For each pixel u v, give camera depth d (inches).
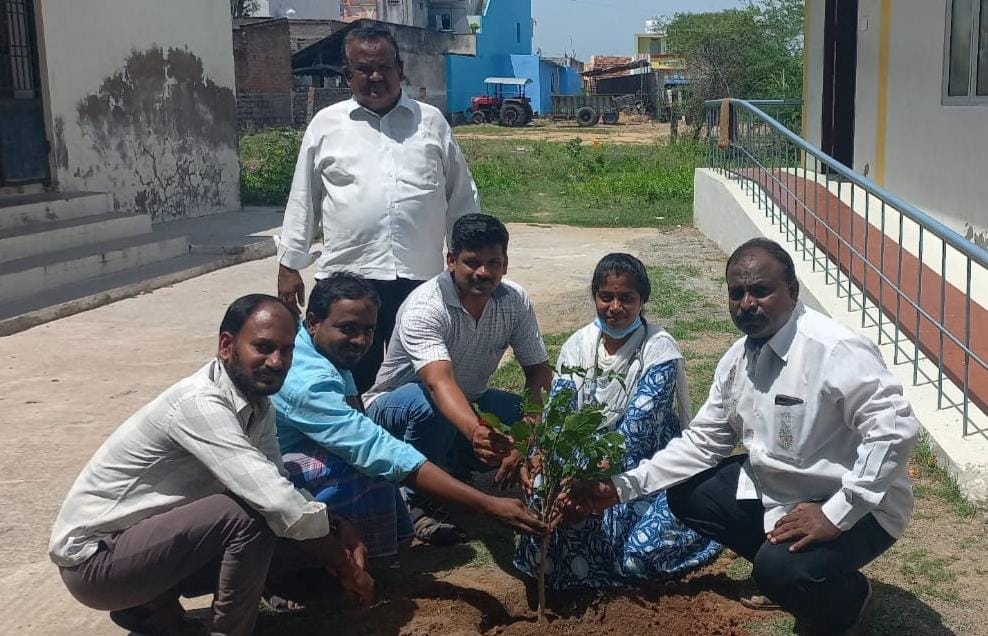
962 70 320.8
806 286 273.1
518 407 177.2
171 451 122.5
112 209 447.2
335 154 190.7
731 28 986.7
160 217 525.3
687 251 431.2
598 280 147.7
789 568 123.8
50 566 159.0
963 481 173.3
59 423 225.9
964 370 187.3
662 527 149.7
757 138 426.3
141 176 505.4
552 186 713.6
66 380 259.6
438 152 194.9
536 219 547.5
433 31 1642.5
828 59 442.9
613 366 151.3
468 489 139.2
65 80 439.5
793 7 1005.8
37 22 421.1
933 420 190.4
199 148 564.1
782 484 130.0
